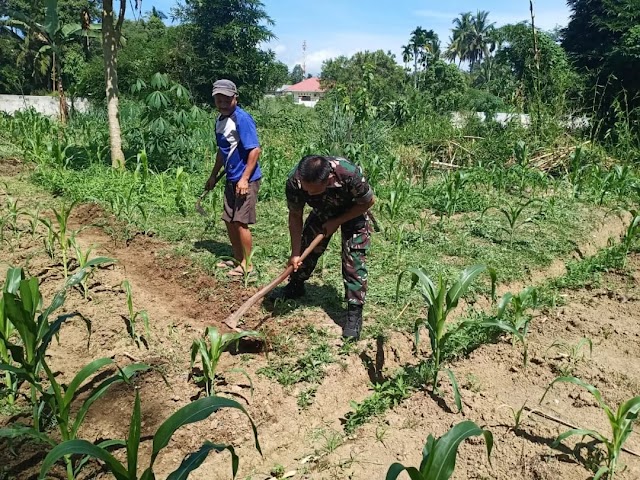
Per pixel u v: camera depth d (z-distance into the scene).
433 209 7.90
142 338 4.01
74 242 4.76
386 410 3.49
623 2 15.39
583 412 3.32
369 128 12.46
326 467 2.97
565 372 3.76
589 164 10.25
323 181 3.55
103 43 8.95
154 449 1.95
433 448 2.09
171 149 9.21
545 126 11.79
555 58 15.65
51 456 1.84
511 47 16.95
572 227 6.97
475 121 13.82
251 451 3.09
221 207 7.27
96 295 4.57
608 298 5.16
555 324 4.51
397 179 8.87
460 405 3.22
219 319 4.49
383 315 4.40
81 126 14.37
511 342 4.17
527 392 3.57
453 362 3.96
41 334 2.83
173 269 5.34
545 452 2.94
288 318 4.32
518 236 6.50
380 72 51.88
